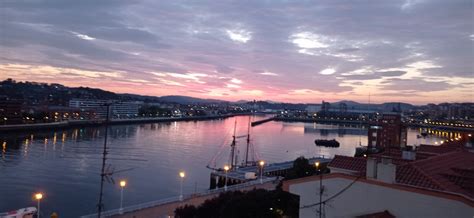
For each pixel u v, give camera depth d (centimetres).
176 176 15100
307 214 3819
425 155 5325
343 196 3581
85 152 18912
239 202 5625
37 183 12600
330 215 3647
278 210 5622
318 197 3756
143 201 11069
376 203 3375
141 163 17400
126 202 10881
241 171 14138
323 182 3731
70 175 13912
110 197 11331
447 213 3020
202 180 14588
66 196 11225
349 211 3525
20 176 13450
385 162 3422
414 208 3170
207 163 18950
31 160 16538
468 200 2936
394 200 3272
